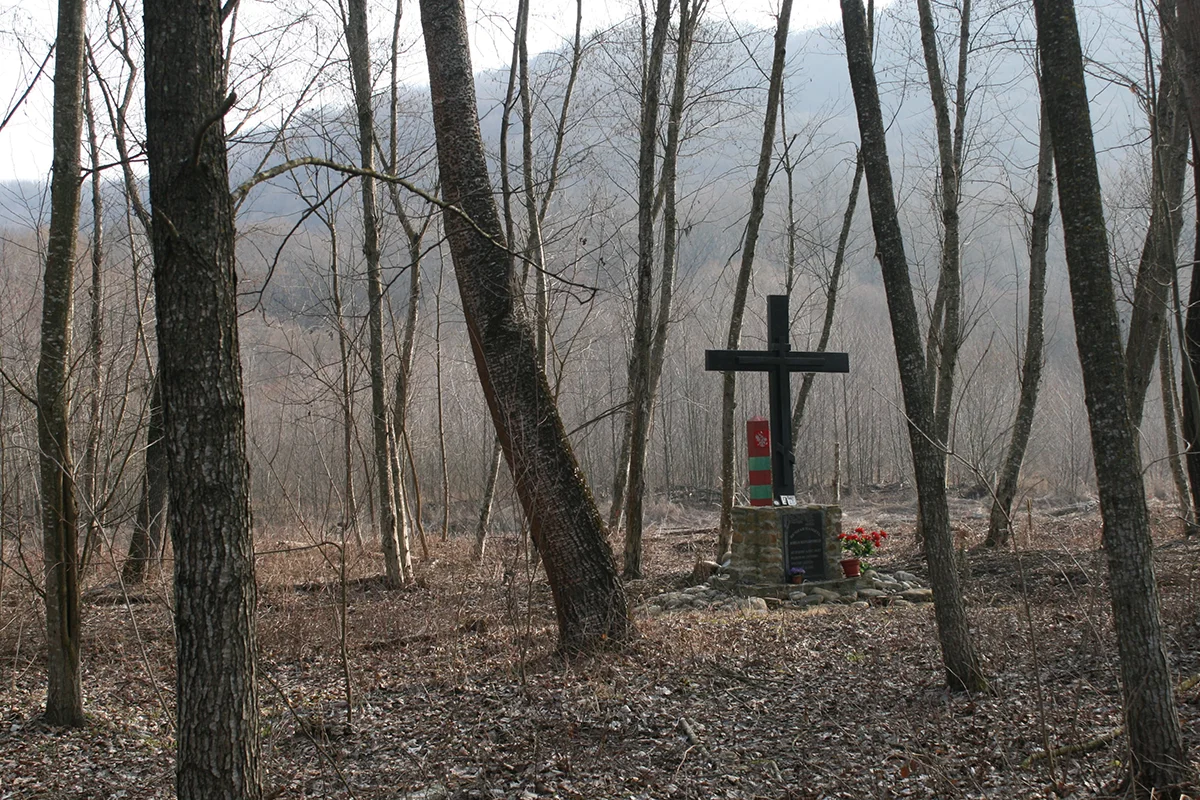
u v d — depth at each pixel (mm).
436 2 8797
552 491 8586
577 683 7652
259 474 17922
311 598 12133
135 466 11953
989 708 6418
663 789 5484
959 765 5492
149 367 10773
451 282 26406
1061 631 8430
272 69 8344
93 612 10672
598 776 5699
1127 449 4527
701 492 34375
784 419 13695
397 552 13781
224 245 3850
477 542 16859
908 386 6859
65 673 6922
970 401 28656
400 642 9781
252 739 3830
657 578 15086
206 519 3754
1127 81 11383
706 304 36594
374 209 13398
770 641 9148
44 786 5859
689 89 17906
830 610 11477
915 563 15648
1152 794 4266
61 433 6789
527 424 8594
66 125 6582
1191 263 7938
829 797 5242
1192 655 7113
